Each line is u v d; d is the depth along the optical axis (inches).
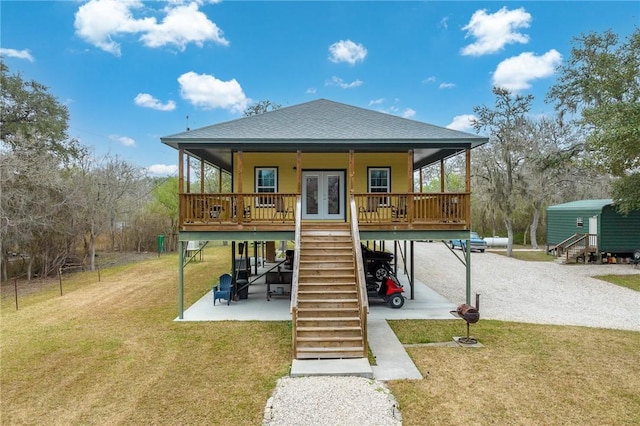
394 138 421.7
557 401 229.0
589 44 829.2
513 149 1002.7
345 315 335.0
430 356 300.5
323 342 307.1
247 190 529.3
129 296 547.2
